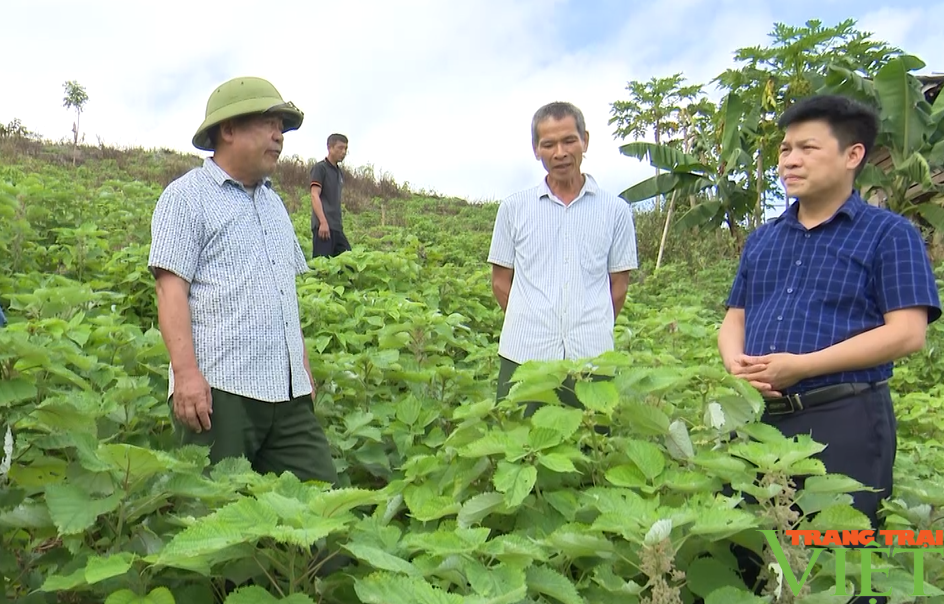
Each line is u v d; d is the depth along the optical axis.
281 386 2.85
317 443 2.97
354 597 1.80
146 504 1.89
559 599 1.71
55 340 3.05
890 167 13.98
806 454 1.97
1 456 2.08
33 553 2.04
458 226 21.91
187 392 2.65
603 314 3.47
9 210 5.66
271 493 1.72
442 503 2.11
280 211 3.06
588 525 1.91
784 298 2.54
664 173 14.44
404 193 29.55
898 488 2.52
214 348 2.74
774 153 15.98
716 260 15.55
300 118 3.02
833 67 12.20
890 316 2.37
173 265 2.67
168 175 22.38
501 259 3.68
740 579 1.92
